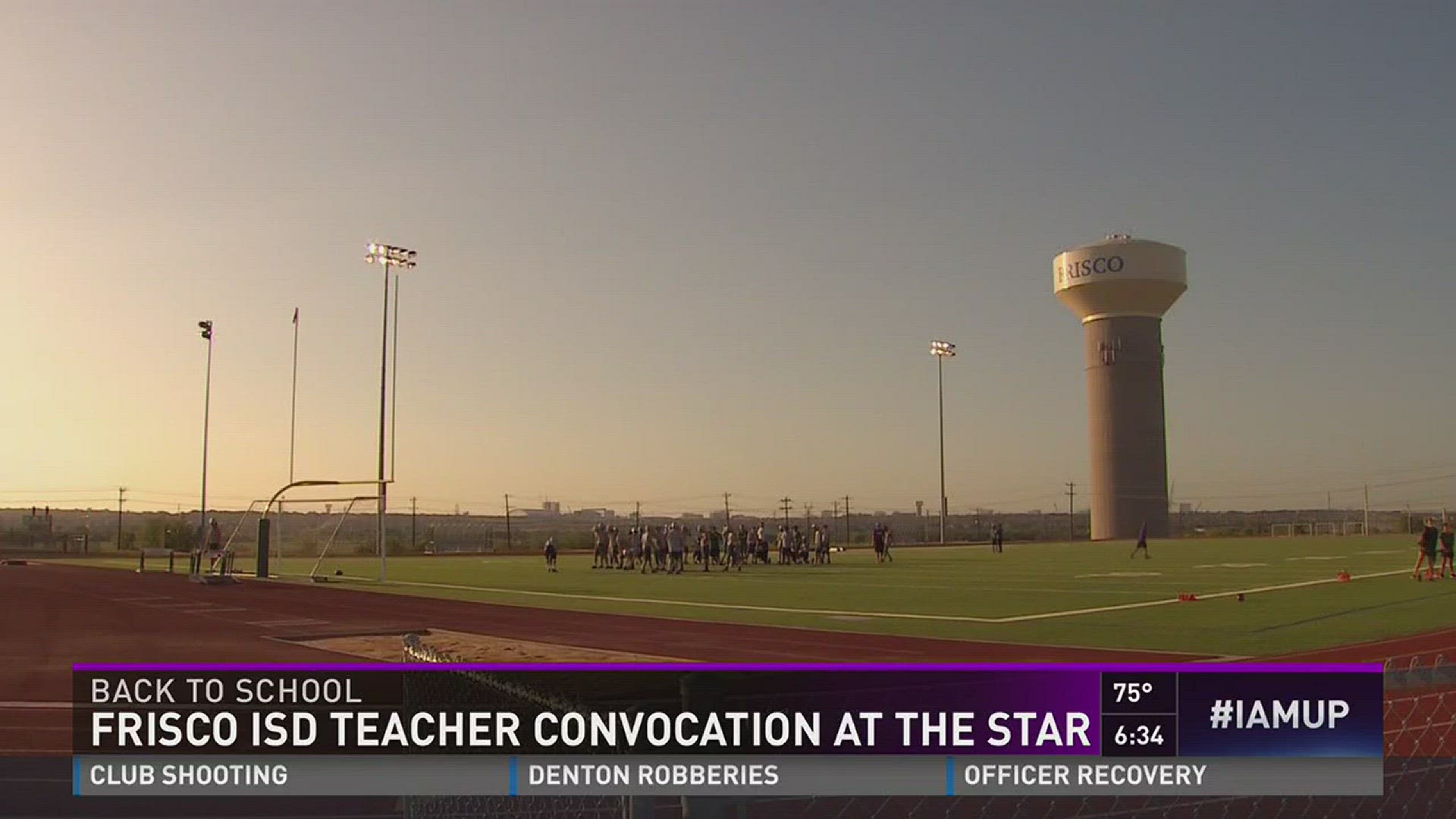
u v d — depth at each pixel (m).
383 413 60.78
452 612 29.02
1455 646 18.73
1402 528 118.75
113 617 28.47
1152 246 103.56
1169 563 50.03
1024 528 165.38
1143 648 19.08
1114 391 104.38
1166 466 105.06
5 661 19.38
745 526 59.00
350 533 137.00
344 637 23.02
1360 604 26.69
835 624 24.02
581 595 34.50
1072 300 107.00
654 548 49.41
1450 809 7.45
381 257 60.31
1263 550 66.75
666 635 22.45
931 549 80.19
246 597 35.91
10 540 118.06
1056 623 23.53
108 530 160.88
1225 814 7.36
